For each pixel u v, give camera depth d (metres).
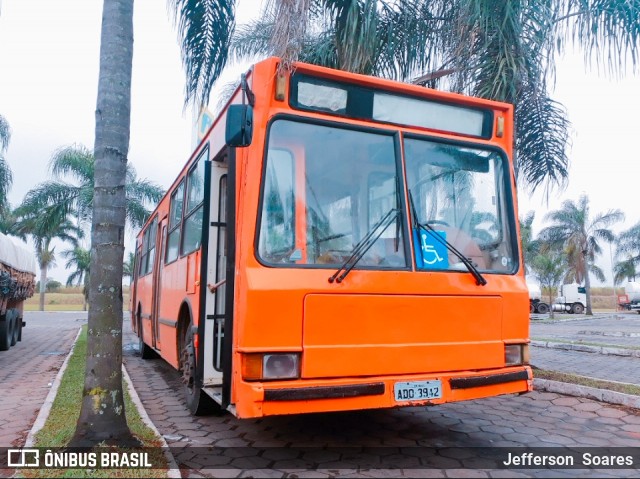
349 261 4.26
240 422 5.79
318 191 4.37
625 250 41.62
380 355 4.21
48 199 23.22
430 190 4.77
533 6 7.72
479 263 4.87
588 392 6.76
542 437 5.23
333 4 7.56
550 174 8.89
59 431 4.86
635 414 6.00
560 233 35.97
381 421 5.81
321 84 4.51
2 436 5.15
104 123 4.55
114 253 4.48
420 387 4.24
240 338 3.98
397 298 4.34
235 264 4.29
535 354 12.19
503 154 5.23
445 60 8.48
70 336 17.42
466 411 6.29
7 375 8.89
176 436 5.23
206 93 8.09
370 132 4.64
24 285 14.20
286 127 4.36
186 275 6.42
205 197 5.49
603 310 53.03
